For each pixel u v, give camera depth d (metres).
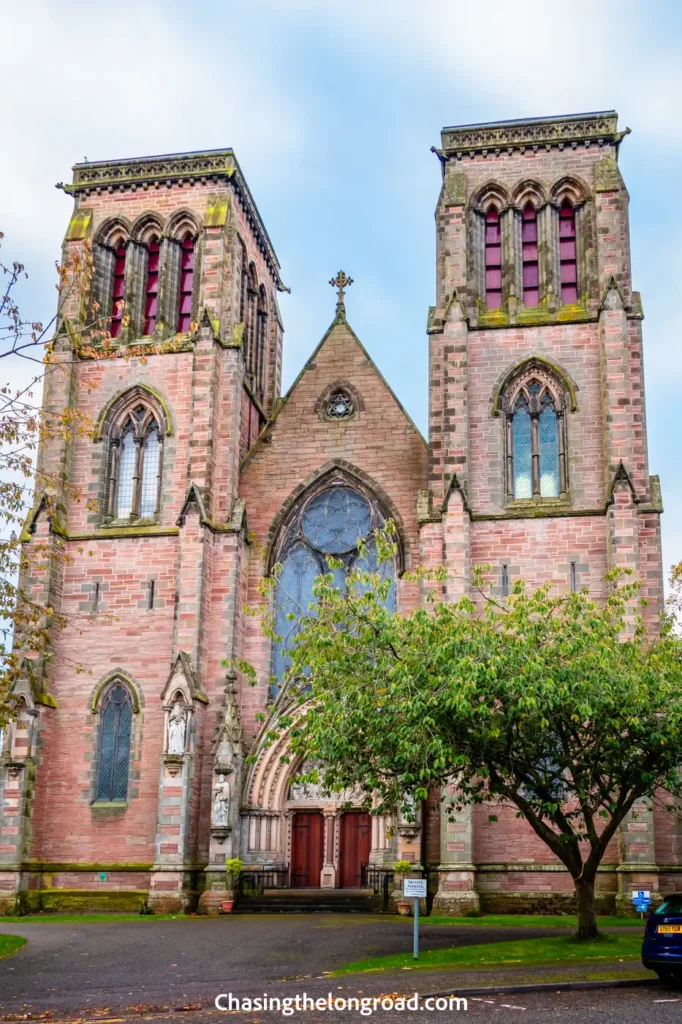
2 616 41.69
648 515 61.19
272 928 48.06
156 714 63.34
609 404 62.66
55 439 68.19
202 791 61.31
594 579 60.94
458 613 46.78
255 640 65.50
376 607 43.09
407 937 43.84
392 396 69.06
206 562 63.97
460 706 37.62
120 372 70.25
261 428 78.00
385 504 66.81
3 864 60.03
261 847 61.34
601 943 39.75
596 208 67.25
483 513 63.06
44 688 63.78
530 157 70.12
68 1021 27.50
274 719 63.09
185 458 67.94
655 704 39.72
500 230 69.81
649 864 54.50
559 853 41.75
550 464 64.56
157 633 64.69
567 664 40.72
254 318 79.56
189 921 52.78
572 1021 25.31
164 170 73.56
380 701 40.81
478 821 58.03
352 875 63.09
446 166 70.50
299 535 68.06
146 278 73.50
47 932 48.09
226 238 71.19
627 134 68.88
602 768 41.34
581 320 65.56
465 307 66.38
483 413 65.12
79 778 63.03
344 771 42.59
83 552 64.88
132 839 61.56
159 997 30.88
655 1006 27.41
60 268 41.72
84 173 74.75
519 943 40.00
